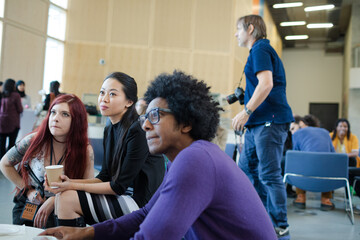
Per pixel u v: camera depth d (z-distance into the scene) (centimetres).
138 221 115
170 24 1099
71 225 147
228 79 1089
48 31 1024
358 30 1227
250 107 224
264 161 236
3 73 862
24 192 177
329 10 1280
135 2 1095
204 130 93
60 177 150
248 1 1183
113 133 181
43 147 176
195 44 1096
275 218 241
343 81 1608
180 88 91
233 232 85
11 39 880
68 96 176
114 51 1086
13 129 546
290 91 1719
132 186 186
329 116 1658
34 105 955
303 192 390
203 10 1102
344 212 367
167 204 79
